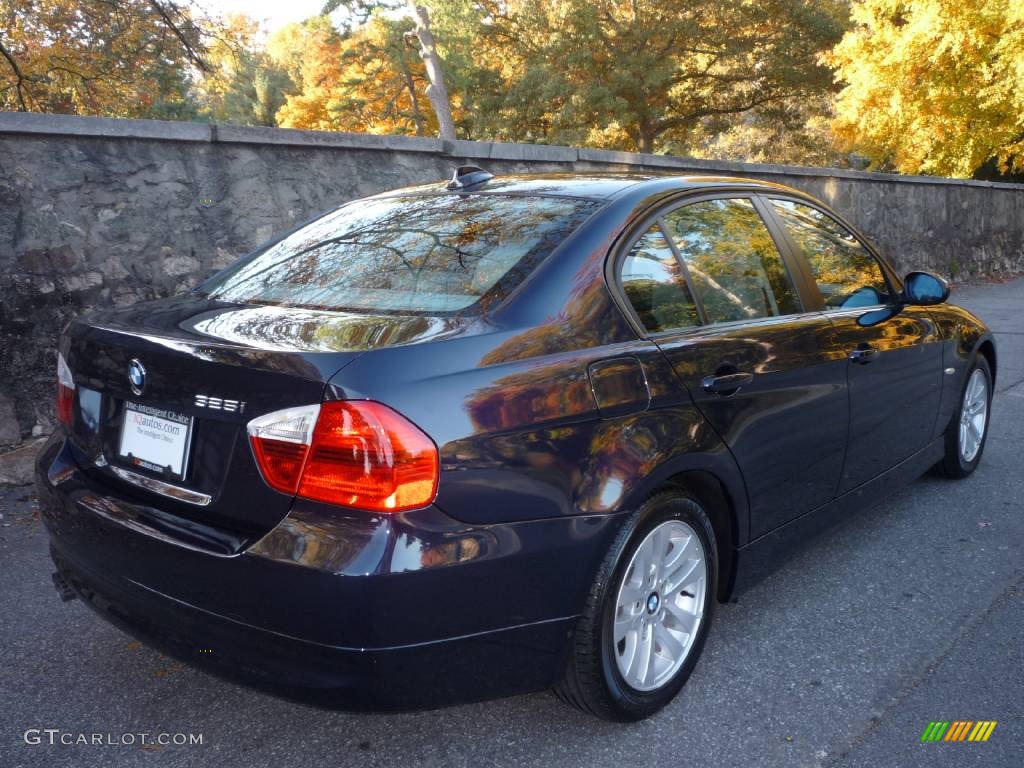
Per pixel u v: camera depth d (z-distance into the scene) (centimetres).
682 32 3055
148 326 232
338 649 188
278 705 257
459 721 248
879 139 2283
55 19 1469
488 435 200
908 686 263
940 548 367
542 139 3275
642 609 239
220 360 201
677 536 249
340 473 186
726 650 285
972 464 454
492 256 246
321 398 188
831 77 3141
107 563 221
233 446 199
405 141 700
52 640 294
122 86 1600
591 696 229
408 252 261
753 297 291
